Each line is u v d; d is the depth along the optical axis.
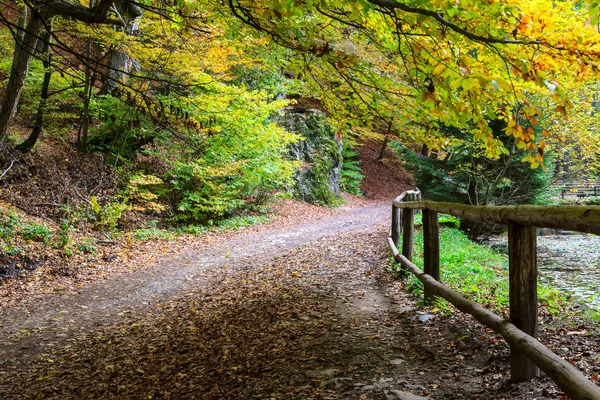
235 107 13.84
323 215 19.20
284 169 17.09
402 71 3.86
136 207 12.55
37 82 13.11
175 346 5.34
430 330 4.36
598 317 3.97
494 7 2.61
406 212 6.86
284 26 3.07
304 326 5.21
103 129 14.63
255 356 4.55
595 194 21.02
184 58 9.50
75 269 9.55
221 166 14.74
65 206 11.71
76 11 4.36
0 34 12.96
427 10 2.74
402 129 4.74
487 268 7.49
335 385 3.46
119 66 12.46
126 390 4.28
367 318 5.17
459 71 3.06
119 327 6.47
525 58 2.87
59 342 5.99
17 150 12.55
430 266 5.20
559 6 2.87
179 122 9.84
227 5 3.92
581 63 2.96
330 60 3.74
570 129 11.16
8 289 8.12
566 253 12.23
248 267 9.69
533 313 2.87
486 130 3.34
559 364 2.30
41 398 4.33
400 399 2.90
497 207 3.11
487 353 3.52
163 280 9.19
